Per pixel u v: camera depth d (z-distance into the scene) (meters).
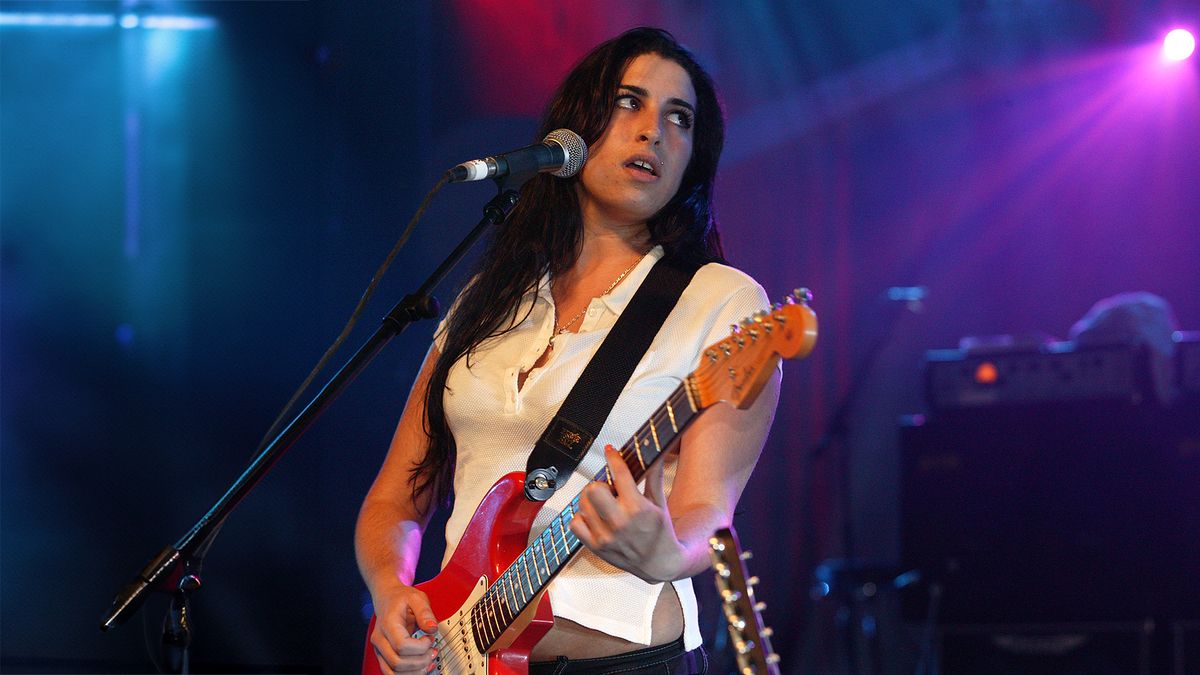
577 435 5.22
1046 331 19.50
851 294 19.41
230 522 16.08
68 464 18.31
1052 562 12.04
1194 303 19.08
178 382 18.23
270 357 17.95
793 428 18.70
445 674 5.37
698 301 5.46
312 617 15.57
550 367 5.48
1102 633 11.83
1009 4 18.98
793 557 18.22
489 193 13.59
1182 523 11.70
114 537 18.02
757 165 19.06
